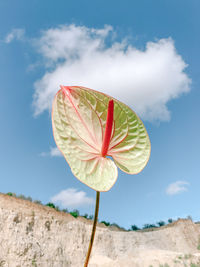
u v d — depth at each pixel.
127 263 23.14
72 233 23.48
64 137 1.73
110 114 1.96
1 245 16.39
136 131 2.10
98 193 1.55
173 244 32.28
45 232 20.78
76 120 1.87
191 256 25.06
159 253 26.75
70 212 27.45
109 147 1.99
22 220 19.69
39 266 16.80
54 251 19.61
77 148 1.73
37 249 17.78
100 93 2.03
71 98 1.93
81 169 1.62
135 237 30.91
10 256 16.02
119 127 2.06
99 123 1.95
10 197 20.92
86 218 28.92
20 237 17.61
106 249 26.12
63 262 19.45
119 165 1.93
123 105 2.11
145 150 2.04
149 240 31.58
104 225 30.64
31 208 21.70
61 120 1.79
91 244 1.44
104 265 22.16
